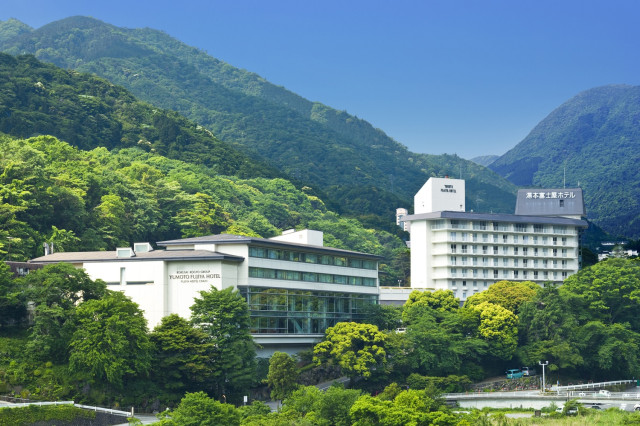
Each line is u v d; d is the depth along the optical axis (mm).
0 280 151000
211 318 159375
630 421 151000
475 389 198000
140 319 149750
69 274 152250
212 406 126500
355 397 138750
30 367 140625
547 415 167125
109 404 140875
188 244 186500
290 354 190375
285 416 133875
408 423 130375
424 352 194500
